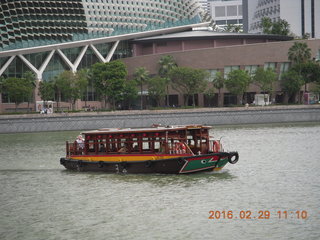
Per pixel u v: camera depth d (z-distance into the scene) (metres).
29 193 38.19
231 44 137.88
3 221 31.11
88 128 93.38
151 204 33.50
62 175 44.81
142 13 138.88
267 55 125.75
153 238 27.33
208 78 120.81
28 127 91.69
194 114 97.38
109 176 43.06
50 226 29.89
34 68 122.81
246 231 27.92
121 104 133.25
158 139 43.62
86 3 128.38
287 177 40.84
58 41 125.00
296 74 122.12
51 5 124.00
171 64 124.56
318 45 128.12
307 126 88.12
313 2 192.75
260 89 127.25
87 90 132.38
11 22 118.56
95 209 32.94
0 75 120.06
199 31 144.75
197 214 31.05
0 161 53.94
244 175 41.91
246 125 95.12
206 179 40.41
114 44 135.75
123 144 45.06
